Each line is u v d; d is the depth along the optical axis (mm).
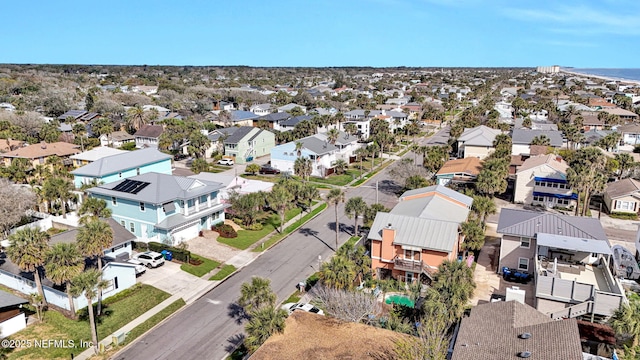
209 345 32656
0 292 35219
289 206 56156
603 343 29656
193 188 52625
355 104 175500
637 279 41656
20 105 136875
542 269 37969
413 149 102562
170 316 36594
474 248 44031
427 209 46156
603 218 59812
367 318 33156
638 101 184000
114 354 31625
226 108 169875
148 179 53125
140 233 50750
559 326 25781
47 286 37688
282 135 106875
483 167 69375
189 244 50062
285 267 45594
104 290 38312
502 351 25078
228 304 38375
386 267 42188
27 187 62344
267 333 28188
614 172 74688
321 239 53156
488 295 39062
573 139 92062
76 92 174125
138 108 118000
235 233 53000
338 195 51531
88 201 49469
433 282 33406
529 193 65312
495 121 114875
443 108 168625
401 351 25797
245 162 94312
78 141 98125
